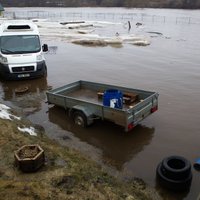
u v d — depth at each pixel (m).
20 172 5.65
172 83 14.66
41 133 8.57
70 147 7.85
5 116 9.08
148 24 53.06
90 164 6.71
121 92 9.59
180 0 126.94
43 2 152.50
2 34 14.38
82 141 8.27
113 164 7.07
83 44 28.36
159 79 15.45
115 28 46.50
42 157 5.91
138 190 5.95
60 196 4.96
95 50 24.84
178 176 5.91
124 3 143.12
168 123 9.52
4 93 12.62
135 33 38.69
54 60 20.36
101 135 8.63
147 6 133.12
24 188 5.02
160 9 120.38
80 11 108.75
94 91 11.15
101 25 51.47
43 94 12.54
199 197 5.62
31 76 14.45
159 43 29.22
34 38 14.84
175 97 12.34
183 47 26.62
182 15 79.38
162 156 7.48
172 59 21.06
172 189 5.95
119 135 8.64
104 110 8.43
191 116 10.13
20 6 148.50
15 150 6.51
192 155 7.51
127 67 18.31
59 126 9.24
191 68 18.19
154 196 5.84
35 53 14.45
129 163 7.13
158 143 8.17
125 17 74.69
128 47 26.67
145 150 7.78
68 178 5.56
